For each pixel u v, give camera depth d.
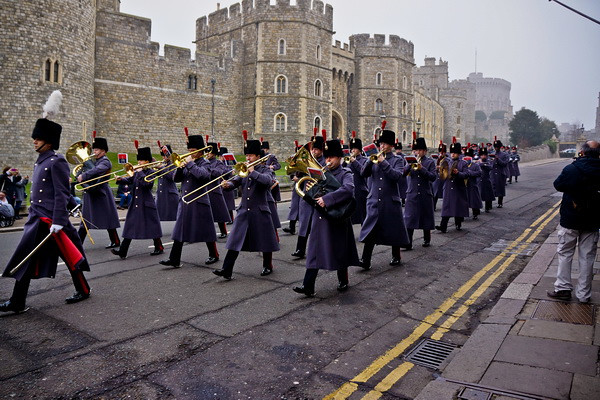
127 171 8.84
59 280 7.48
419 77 94.19
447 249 9.91
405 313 6.06
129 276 7.67
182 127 40.34
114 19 36.22
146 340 5.09
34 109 26.05
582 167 5.91
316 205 6.20
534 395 3.82
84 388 4.08
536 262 8.20
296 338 5.19
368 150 8.42
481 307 6.33
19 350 4.82
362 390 4.12
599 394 3.80
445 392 3.92
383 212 8.20
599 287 6.61
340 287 6.91
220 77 43.09
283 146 43.19
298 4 43.19
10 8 25.23
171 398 3.94
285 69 43.31
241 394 4.02
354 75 55.84
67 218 5.95
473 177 13.60
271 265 7.85
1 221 13.19
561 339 4.89
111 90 36.16
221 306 6.19
